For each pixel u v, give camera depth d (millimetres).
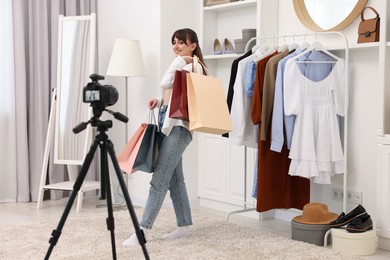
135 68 4832
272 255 3299
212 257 3242
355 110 3955
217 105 3365
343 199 3918
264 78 3797
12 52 5203
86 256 3250
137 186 5156
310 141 3711
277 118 3730
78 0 5602
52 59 5395
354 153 3973
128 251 3352
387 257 3396
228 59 4871
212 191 4973
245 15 4730
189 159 5035
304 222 3697
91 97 2621
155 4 4902
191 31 3670
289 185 3996
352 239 3393
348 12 3973
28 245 3490
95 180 5672
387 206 3551
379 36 3715
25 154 5270
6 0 5184
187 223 3723
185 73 3375
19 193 5289
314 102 3768
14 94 5219
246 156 4484
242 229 3957
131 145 3449
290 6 4383
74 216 4395
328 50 4062
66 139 5199
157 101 3635
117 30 5387
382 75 3559
